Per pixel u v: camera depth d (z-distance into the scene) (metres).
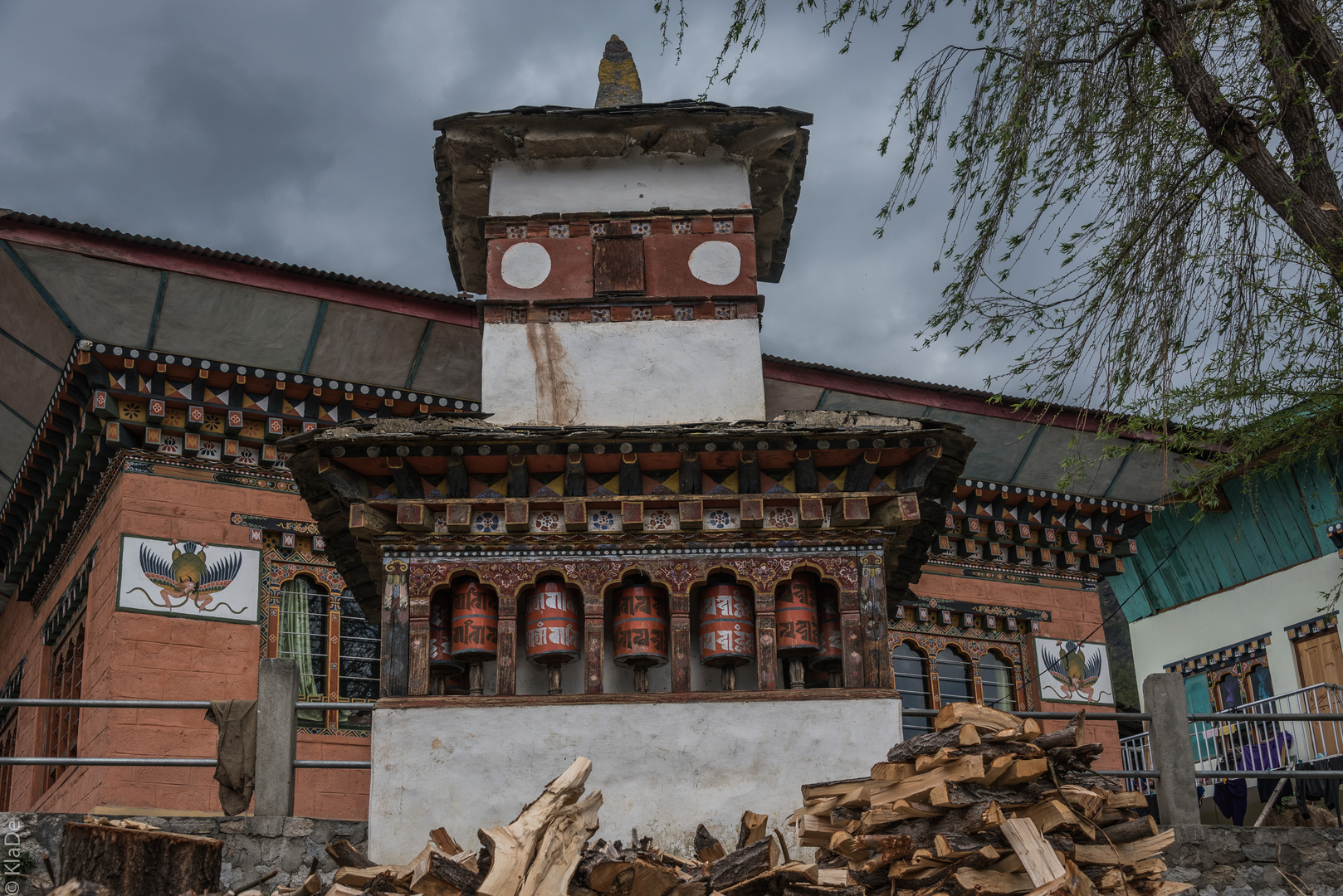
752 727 8.84
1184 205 10.02
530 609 9.25
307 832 8.80
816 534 9.33
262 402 16.48
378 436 8.95
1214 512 22.23
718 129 10.97
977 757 7.40
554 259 10.55
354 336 16.34
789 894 7.31
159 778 14.73
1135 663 24.97
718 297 10.45
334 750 15.84
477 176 11.28
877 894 7.64
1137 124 10.06
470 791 8.62
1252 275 10.14
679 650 9.06
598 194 10.92
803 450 9.22
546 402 10.07
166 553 15.66
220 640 15.65
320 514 9.96
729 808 8.62
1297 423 11.73
